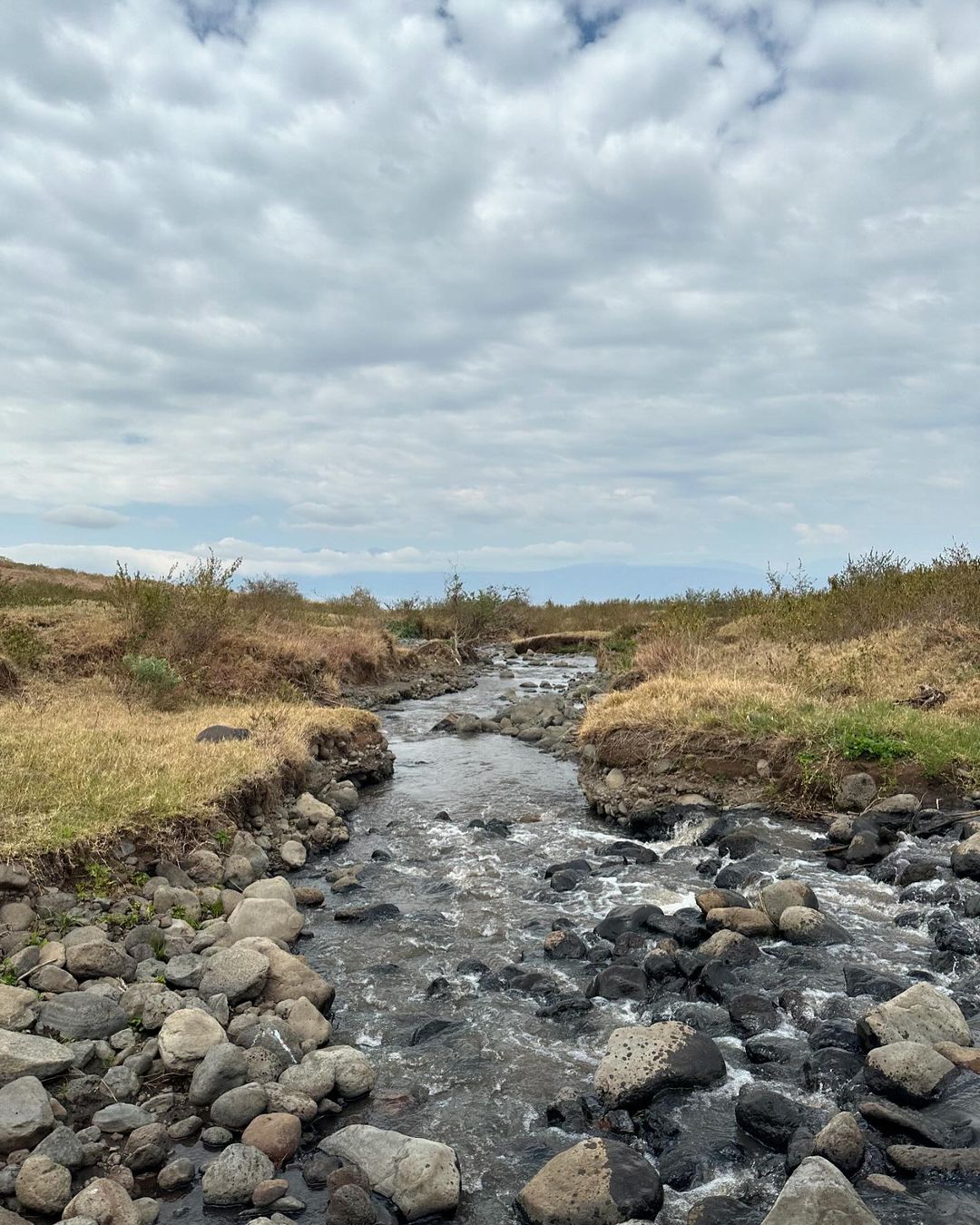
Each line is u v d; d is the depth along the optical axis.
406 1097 4.90
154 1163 4.32
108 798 8.04
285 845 9.20
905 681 12.65
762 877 8.01
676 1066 4.82
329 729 12.98
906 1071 4.48
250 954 6.04
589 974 6.44
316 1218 3.94
